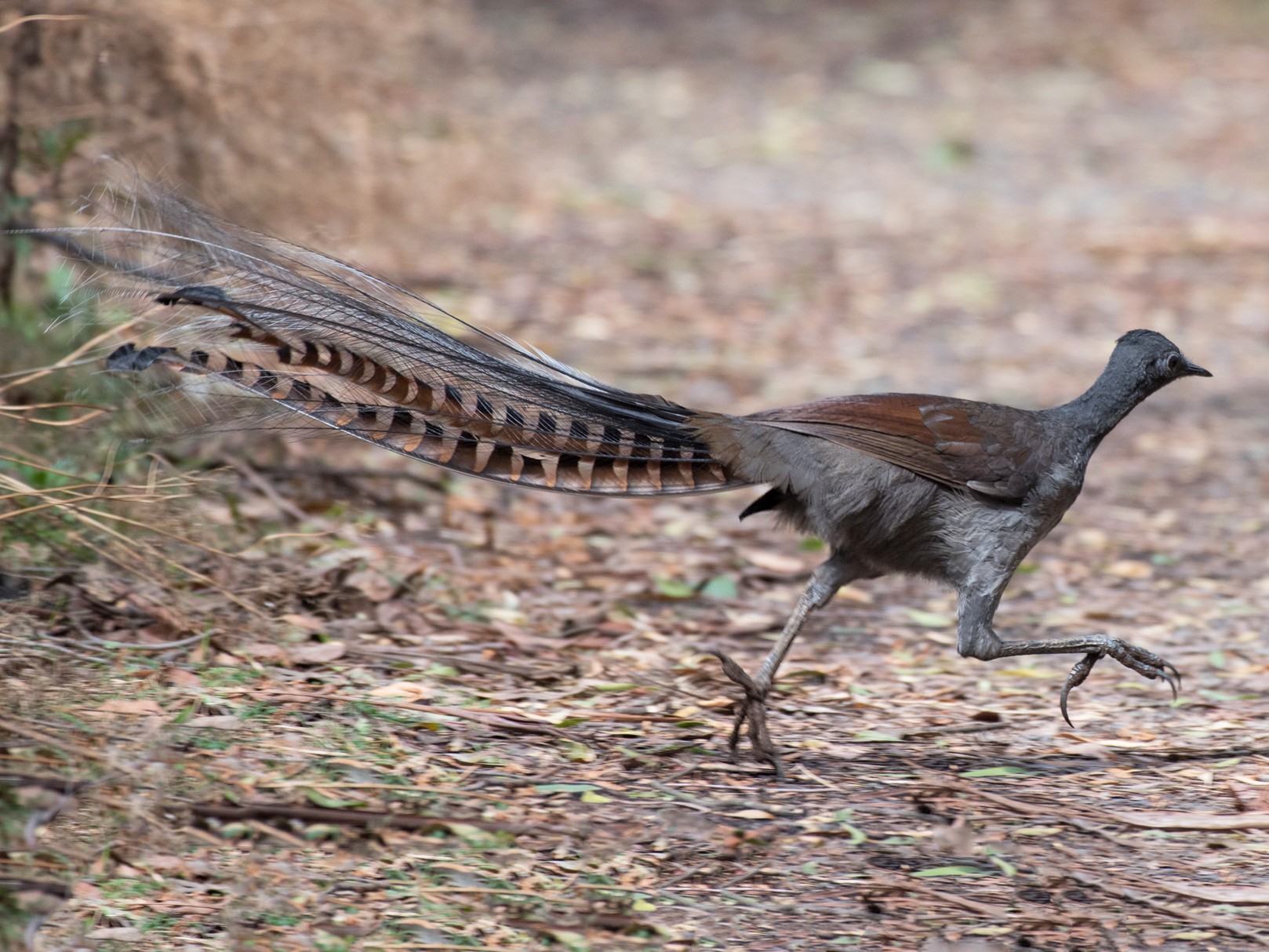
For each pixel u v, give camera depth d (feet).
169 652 32.35
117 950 22.56
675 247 83.30
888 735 33.04
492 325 64.95
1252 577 45.39
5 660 30.01
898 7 153.38
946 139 111.45
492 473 28.12
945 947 23.84
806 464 29.58
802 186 99.04
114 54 47.52
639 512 48.93
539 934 23.67
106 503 35.24
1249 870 26.89
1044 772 31.14
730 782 29.73
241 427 29.35
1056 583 44.91
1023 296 77.66
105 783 25.55
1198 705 35.63
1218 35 142.92
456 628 37.11
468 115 88.79
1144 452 57.82
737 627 40.06
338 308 27.76
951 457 29.99
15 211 43.91
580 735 31.40
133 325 35.17
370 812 26.32
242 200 54.03
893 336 70.44
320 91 61.46
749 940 23.93
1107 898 25.68
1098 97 123.95
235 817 25.84
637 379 61.46
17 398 39.65
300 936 23.11
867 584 44.73
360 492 45.78
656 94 121.90
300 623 35.29
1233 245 87.51
